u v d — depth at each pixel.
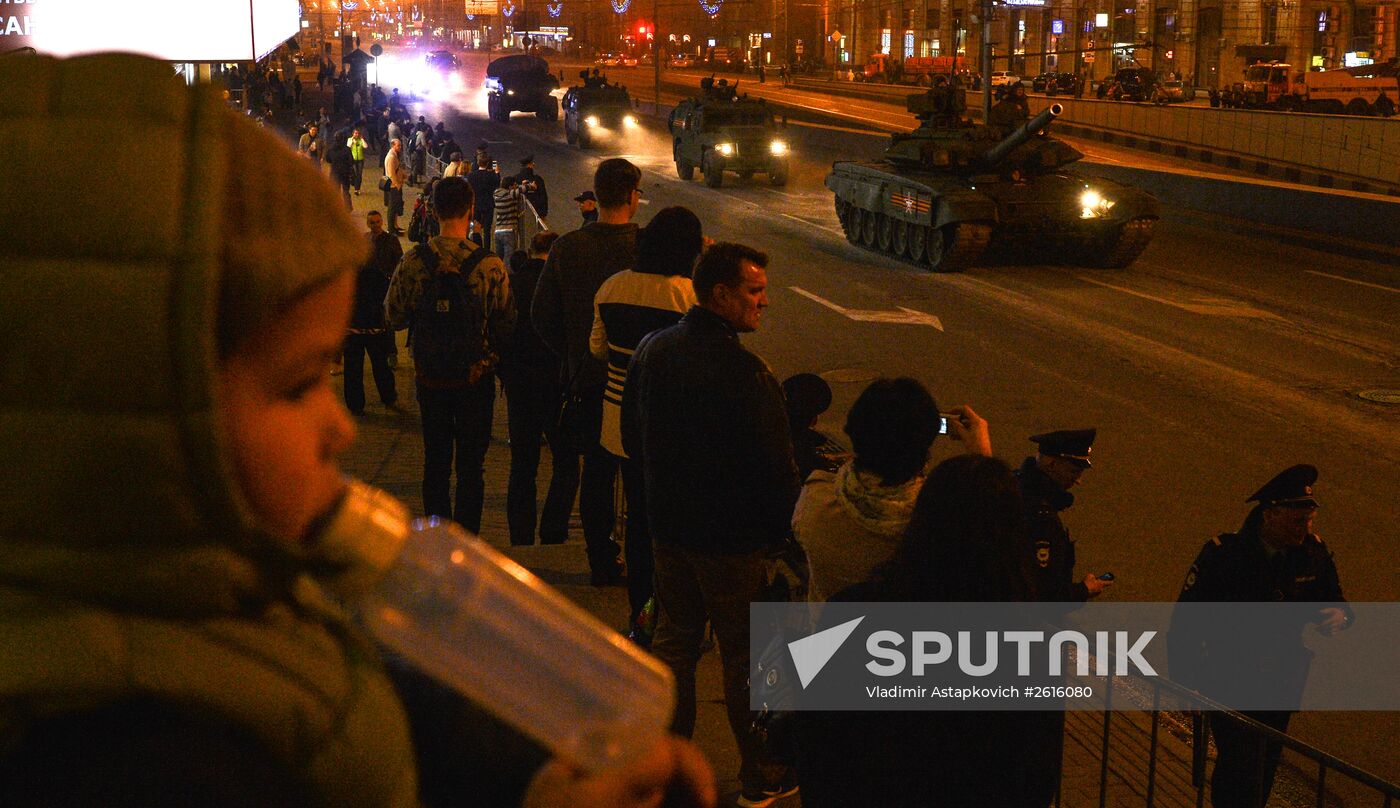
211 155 0.53
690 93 71.56
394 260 11.74
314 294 0.59
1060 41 81.50
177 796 0.56
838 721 2.61
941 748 2.58
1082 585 4.53
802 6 110.12
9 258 0.52
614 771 0.65
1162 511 9.45
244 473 0.59
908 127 49.69
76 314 0.51
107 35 7.81
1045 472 4.69
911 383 3.23
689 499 4.12
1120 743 4.86
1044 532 4.47
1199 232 26.20
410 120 48.69
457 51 137.62
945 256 20.58
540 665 0.63
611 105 44.28
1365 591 8.05
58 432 0.52
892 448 3.22
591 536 6.13
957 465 2.60
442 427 6.73
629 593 5.36
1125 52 77.69
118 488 0.53
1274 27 67.81
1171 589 8.08
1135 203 20.66
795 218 28.33
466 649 0.62
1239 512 9.48
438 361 6.54
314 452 0.61
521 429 7.18
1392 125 34.03
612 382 5.24
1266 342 15.57
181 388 0.53
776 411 4.05
